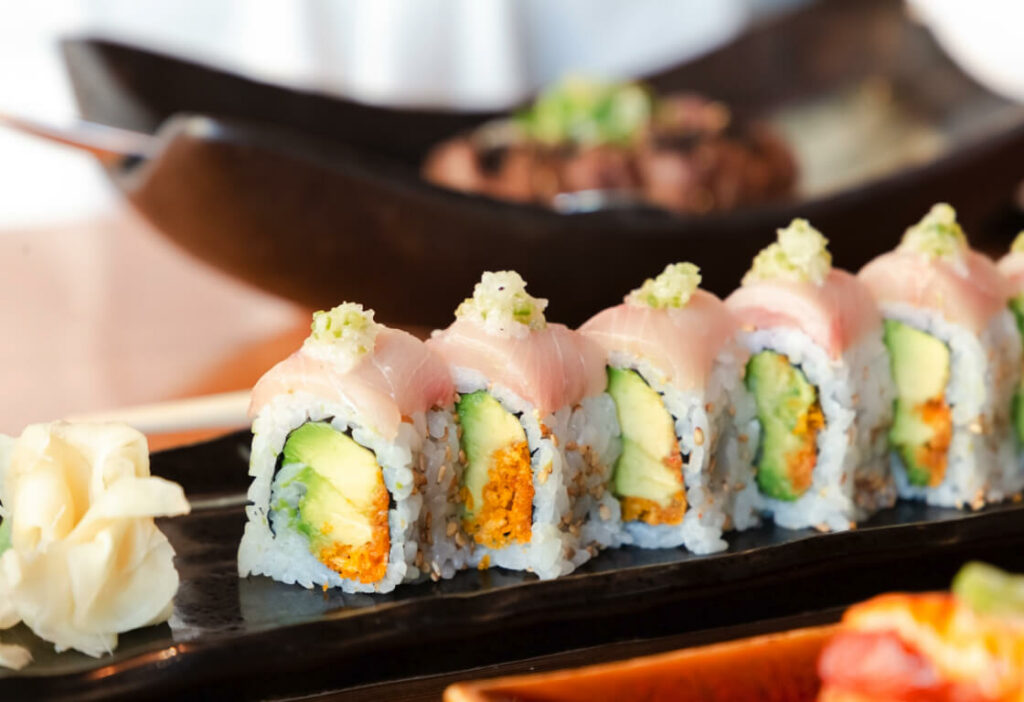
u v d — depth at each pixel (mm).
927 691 487
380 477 571
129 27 1394
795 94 1225
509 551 585
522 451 582
